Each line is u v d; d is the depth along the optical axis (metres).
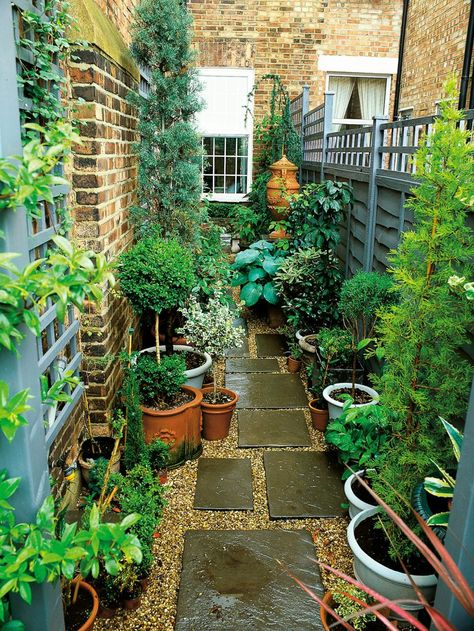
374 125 4.00
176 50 4.22
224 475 3.19
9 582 1.18
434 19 7.23
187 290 3.34
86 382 3.13
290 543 2.60
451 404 2.18
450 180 2.02
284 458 3.37
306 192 4.94
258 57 8.55
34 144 1.25
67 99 2.83
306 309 4.80
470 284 1.81
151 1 4.09
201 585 2.31
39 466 1.46
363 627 2.00
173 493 3.02
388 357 2.33
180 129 4.30
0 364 1.33
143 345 4.94
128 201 4.01
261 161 8.81
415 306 2.21
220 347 3.78
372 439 2.55
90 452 3.00
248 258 5.80
